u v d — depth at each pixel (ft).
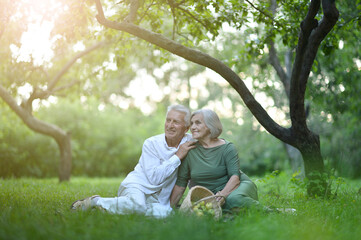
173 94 92.07
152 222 12.59
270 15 23.91
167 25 34.53
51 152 60.59
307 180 21.76
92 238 10.43
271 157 65.92
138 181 15.87
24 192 23.88
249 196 15.31
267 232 10.78
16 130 55.93
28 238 10.27
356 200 18.79
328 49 23.95
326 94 33.99
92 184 35.99
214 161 15.99
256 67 40.52
